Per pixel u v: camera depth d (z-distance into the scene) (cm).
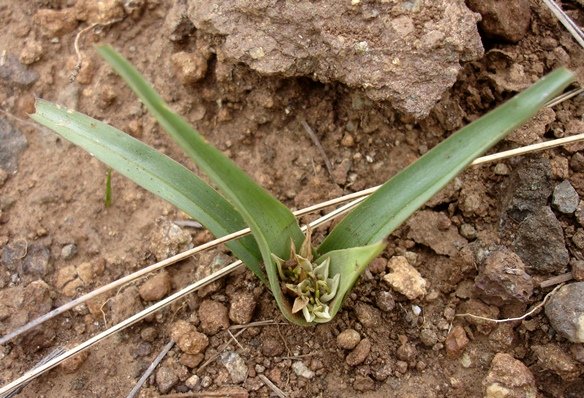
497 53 29
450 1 26
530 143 27
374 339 26
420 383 26
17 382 25
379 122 29
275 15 27
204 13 27
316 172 29
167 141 30
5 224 29
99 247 29
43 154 30
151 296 27
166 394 26
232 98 29
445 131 28
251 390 26
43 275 28
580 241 26
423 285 26
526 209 27
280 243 24
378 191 23
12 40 31
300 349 26
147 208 29
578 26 29
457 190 28
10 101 31
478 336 26
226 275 27
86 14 31
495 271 25
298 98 29
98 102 30
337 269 24
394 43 26
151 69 31
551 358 25
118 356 27
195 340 26
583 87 28
